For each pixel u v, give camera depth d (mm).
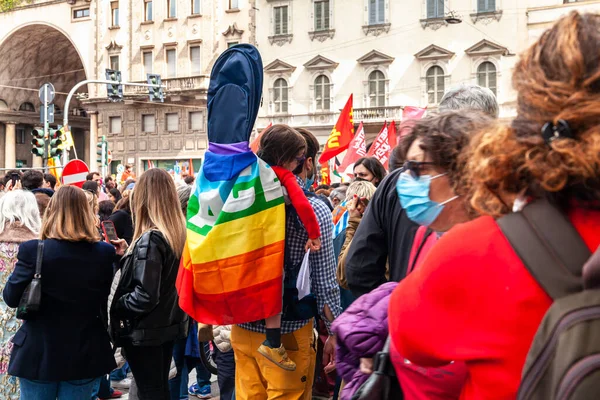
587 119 1274
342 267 4102
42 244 4219
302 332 3992
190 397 6887
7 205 5250
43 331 4230
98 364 4355
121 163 44281
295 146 3865
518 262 1359
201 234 3695
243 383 4137
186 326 4754
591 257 1225
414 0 35156
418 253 2338
